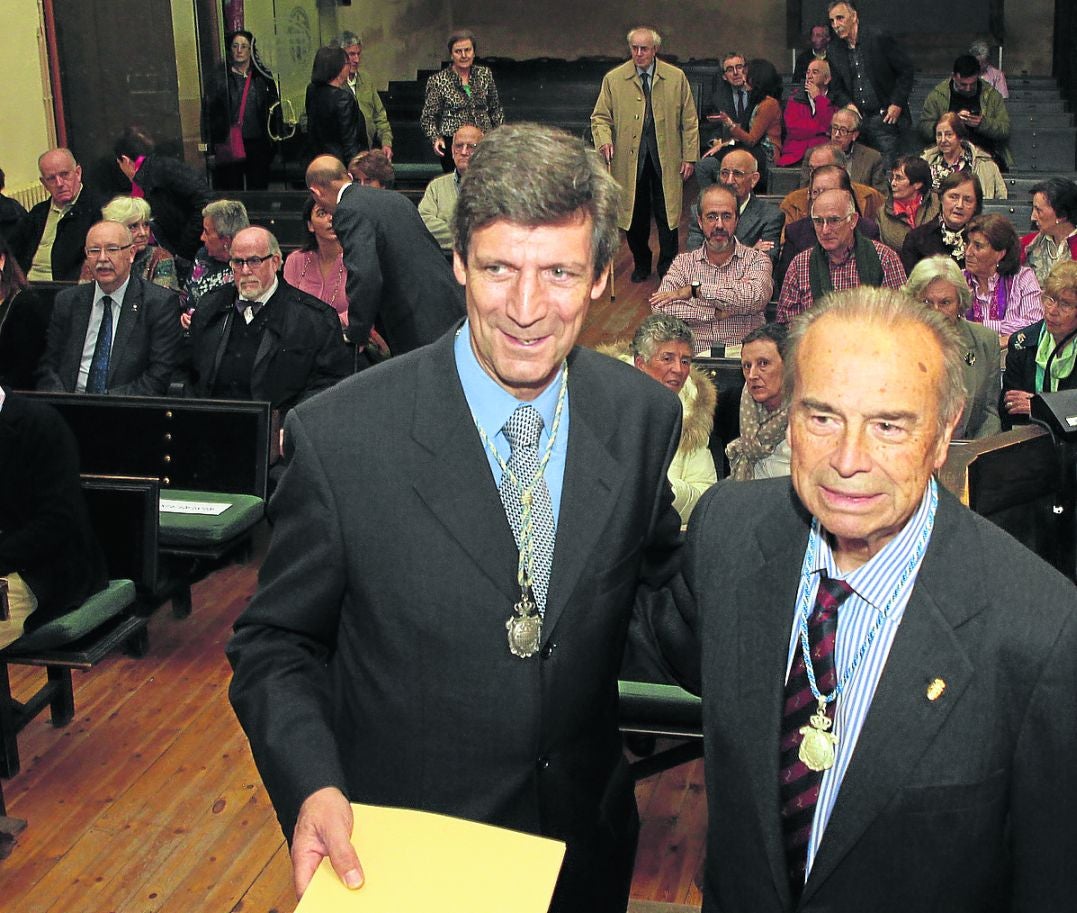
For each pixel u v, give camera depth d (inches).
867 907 61.6
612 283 404.8
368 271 225.1
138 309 226.2
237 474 202.8
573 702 70.4
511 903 56.9
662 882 137.8
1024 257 275.6
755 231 298.0
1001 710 59.8
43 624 155.6
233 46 385.4
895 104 421.7
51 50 369.4
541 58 646.5
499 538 68.6
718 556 67.8
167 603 209.2
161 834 148.0
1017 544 62.9
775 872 63.0
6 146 356.5
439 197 308.5
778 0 651.5
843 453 57.2
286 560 70.4
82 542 158.7
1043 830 60.4
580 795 72.2
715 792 66.1
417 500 68.4
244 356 219.9
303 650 70.8
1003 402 206.4
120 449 205.8
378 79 594.6
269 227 350.6
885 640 61.8
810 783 62.9
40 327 237.1
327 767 64.1
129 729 171.2
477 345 66.7
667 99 382.3
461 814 70.0
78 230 295.1
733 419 189.3
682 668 75.7
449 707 69.1
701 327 251.9
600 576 69.9
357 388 70.9
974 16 617.6
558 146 62.0
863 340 57.8
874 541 61.6
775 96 442.9
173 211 316.5
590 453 70.5
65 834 148.0
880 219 298.4
